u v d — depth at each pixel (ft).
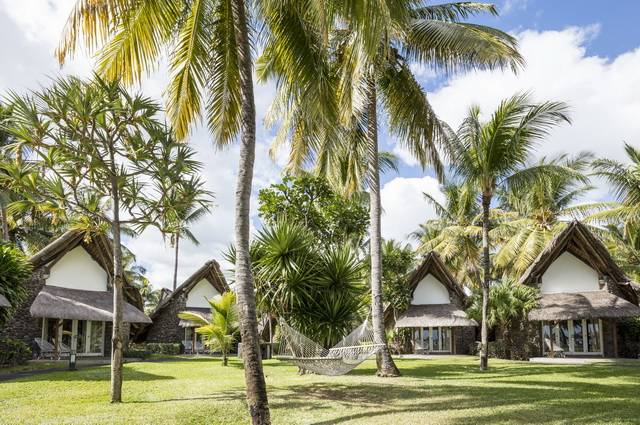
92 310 69.36
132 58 30.37
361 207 88.89
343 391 34.71
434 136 51.70
